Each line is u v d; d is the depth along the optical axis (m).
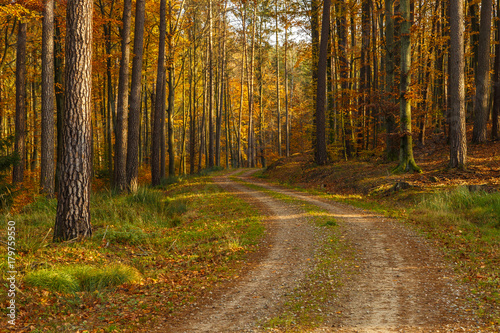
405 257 8.26
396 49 21.69
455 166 16.50
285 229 11.49
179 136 59.19
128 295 6.48
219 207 15.70
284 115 57.00
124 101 18.98
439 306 5.54
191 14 30.31
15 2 14.87
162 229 12.09
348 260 8.21
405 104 18.12
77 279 6.63
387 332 4.78
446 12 23.08
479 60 19.67
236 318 5.55
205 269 8.16
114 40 21.89
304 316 5.47
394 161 21.12
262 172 33.69
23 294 5.71
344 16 25.45
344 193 18.78
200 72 39.38
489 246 8.49
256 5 36.25
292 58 46.59
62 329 4.98
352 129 26.66
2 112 25.42
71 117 8.87
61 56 20.23
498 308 5.24
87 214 9.18
